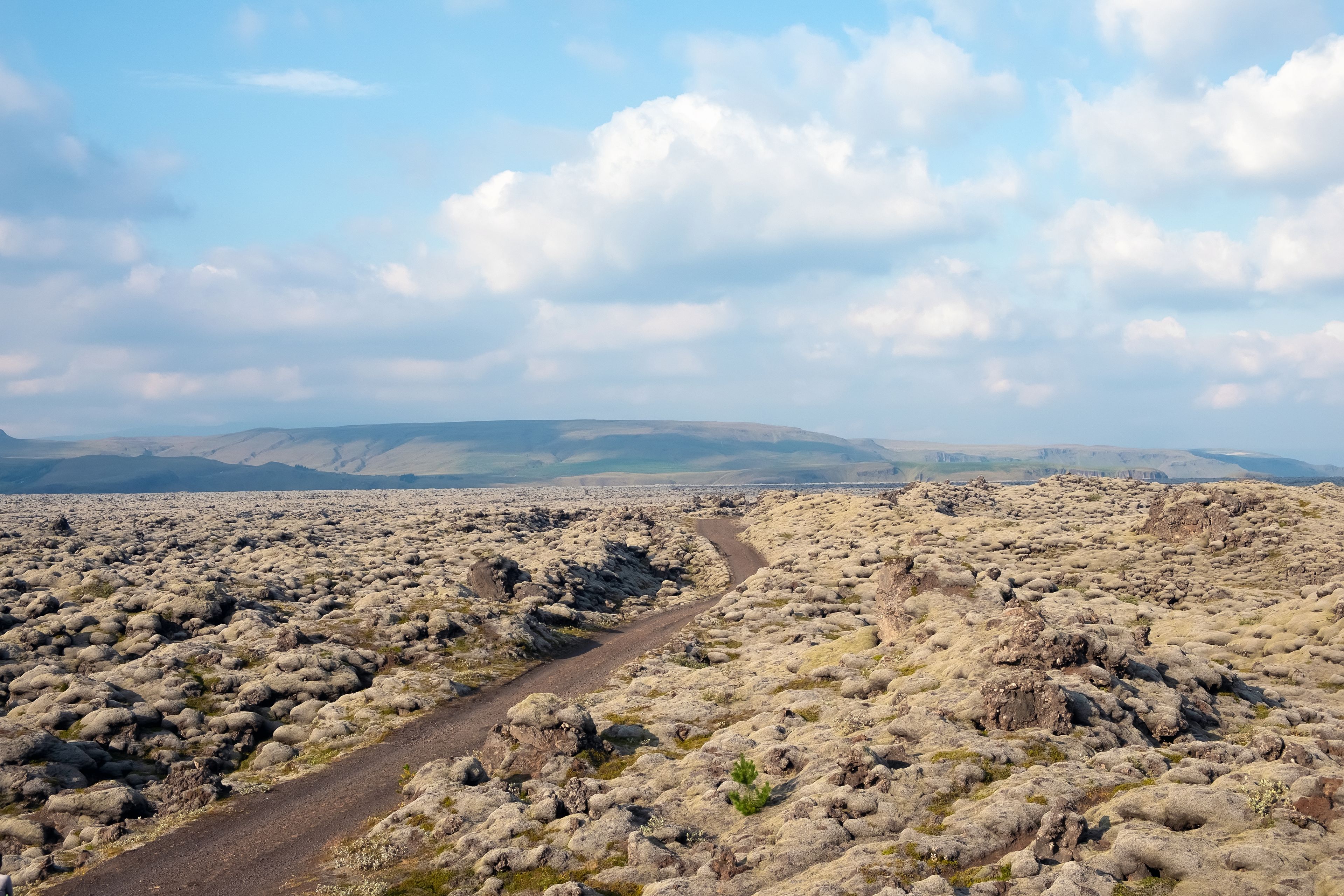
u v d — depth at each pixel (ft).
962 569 242.99
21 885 118.01
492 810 125.80
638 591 391.45
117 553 362.53
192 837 131.95
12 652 209.26
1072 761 115.65
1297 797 88.02
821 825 101.04
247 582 291.79
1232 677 169.78
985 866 88.28
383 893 105.40
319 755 170.40
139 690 193.67
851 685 166.91
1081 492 592.60
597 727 162.81
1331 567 297.74
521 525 589.32
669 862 101.91
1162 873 81.00
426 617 254.47
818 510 607.78
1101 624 183.11
